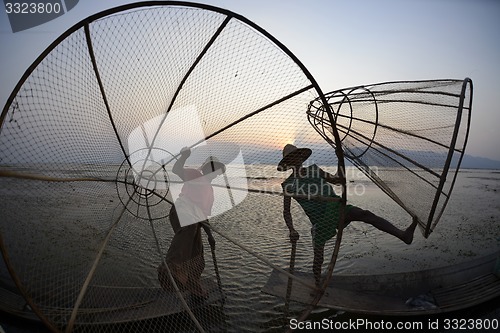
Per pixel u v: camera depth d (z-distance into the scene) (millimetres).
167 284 3686
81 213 4133
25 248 3285
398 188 4156
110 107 3637
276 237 5066
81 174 3777
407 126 4121
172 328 3344
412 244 6500
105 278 3771
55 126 3002
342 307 3477
